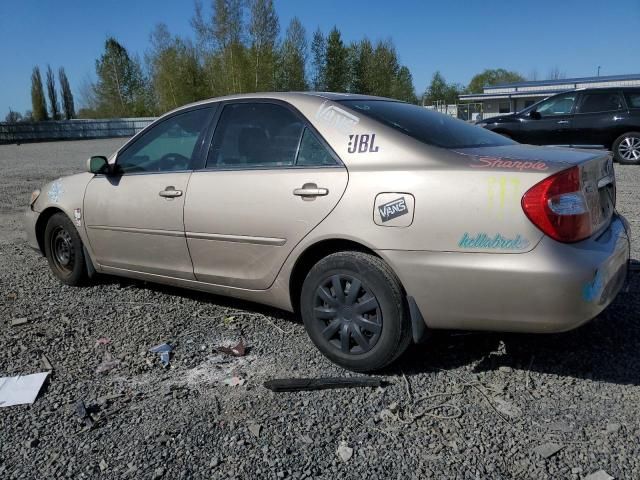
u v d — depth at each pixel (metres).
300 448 2.58
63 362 3.53
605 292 2.84
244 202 3.57
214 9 43.50
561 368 3.25
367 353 3.17
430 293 2.94
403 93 61.38
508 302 2.78
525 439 2.60
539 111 13.15
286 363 3.43
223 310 4.34
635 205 7.72
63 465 2.51
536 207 2.69
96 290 4.91
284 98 3.65
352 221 3.12
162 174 4.13
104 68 57.16
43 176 14.53
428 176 2.94
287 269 3.45
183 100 47.78
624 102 12.16
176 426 2.78
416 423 2.76
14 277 5.39
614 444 2.54
